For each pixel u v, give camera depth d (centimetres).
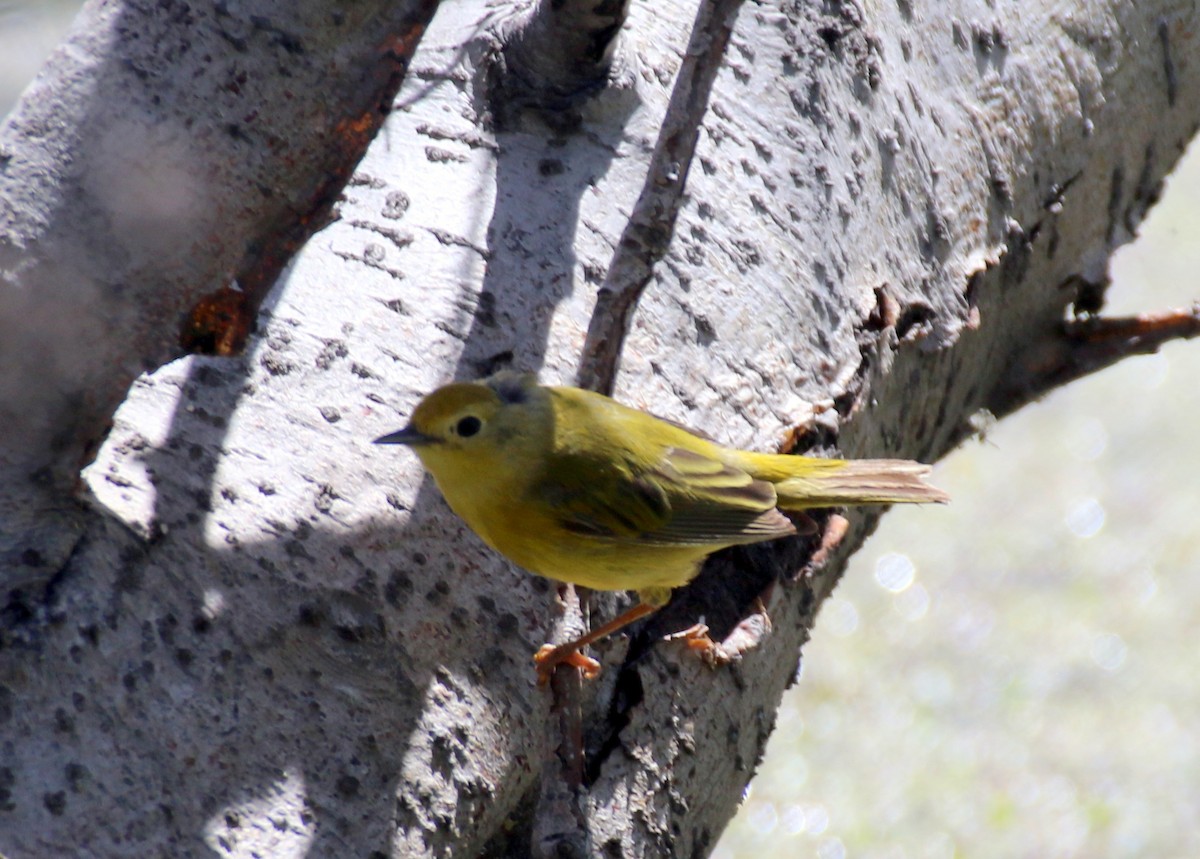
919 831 1788
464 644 618
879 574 2148
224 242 587
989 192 882
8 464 551
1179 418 2367
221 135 575
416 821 575
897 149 823
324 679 580
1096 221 1010
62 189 551
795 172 778
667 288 730
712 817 691
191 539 587
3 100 1662
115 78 563
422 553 624
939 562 2156
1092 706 1911
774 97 790
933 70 859
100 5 575
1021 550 2172
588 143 756
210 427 623
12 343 541
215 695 563
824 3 815
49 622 566
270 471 617
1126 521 2198
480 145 747
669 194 643
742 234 753
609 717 652
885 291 809
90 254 552
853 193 795
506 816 623
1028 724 1895
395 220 714
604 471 687
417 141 747
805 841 1788
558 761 592
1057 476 2286
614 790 629
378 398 655
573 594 666
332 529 609
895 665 2003
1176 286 2481
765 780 1861
